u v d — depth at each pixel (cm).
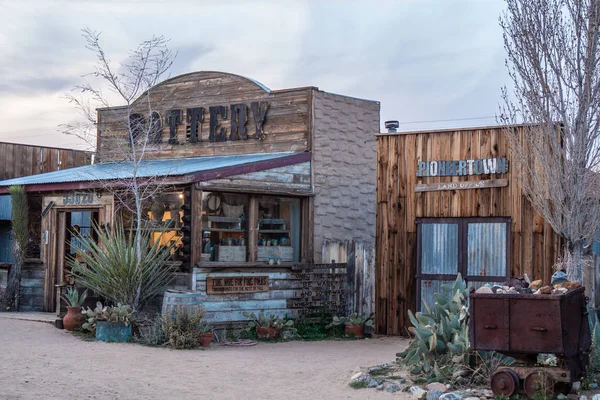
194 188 1429
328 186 1686
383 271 1569
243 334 1454
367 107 1791
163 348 1234
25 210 1670
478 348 882
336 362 1150
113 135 1936
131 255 1364
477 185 1468
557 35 1172
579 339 891
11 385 876
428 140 1530
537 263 1408
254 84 1747
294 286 1578
